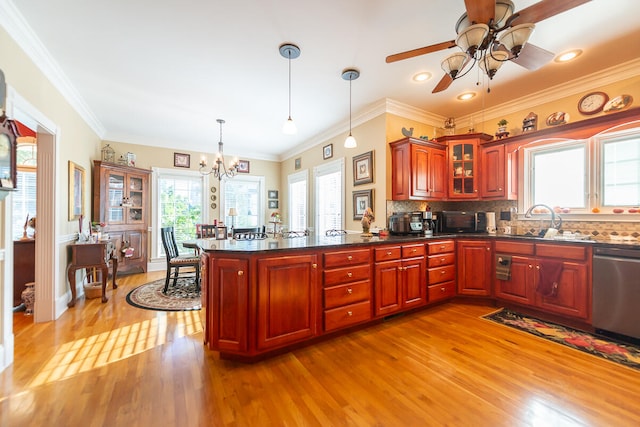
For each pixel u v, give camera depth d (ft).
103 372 6.11
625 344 7.32
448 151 11.99
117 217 14.87
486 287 10.48
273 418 4.75
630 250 7.29
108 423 4.59
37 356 6.77
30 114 7.45
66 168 10.36
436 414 4.82
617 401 5.08
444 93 10.85
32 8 6.28
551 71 9.10
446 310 10.11
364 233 10.53
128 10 6.37
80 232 11.57
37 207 8.93
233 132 16.03
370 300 8.51
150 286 13.43
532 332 8.14
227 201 19.81
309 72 9.25
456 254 10.84
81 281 12.03
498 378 5.85
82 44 7.70
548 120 10.36
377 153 12.06
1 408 4.93
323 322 7.56
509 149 11.05
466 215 11.84
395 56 6.21
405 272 9.36
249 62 8.64
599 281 7.81
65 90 9.91
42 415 4.76
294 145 18.93
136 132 16.03
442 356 6.81
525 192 11.33
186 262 12.92
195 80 9.80
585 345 7.29
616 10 6.37
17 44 6.86
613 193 9.14
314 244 7.72
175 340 7.75
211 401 5.17
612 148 9.17
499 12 5.37
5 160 6.06
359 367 6.37
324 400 5.22
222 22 6.81
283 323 6.87
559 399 5.16
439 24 6.95
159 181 17.47
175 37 7.41
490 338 7.78
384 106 11.58
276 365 6.48
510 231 11.61
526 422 4.59
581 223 9.75
